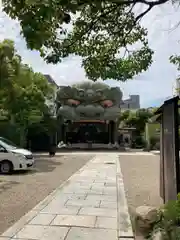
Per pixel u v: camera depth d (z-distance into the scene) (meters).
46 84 23.83
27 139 35.16
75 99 38.94
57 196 8.74
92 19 3.99
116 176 13.27
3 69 6.34
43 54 4.20
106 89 39.16
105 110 39.03
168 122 6.21
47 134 35.00
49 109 30.19
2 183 11.36
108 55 5.04
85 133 41.78
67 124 40.44
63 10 2.73
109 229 5.62
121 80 5.25
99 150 36.53
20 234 5.29
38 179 12.48
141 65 5.15
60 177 13.10
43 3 2.42
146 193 9.49
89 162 20.41
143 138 41.41
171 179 5.95
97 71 5.19
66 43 4.31
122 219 6.29
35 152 33.12
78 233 5.38
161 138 7.75
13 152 14.25
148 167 17.62
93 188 10.16
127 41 4.92
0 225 5.96
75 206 7.47
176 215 4.14
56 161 21.31
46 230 5.54
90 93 38.75
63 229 5.60
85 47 4.93
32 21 2.55
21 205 7.75
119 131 46.34
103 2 3.29
